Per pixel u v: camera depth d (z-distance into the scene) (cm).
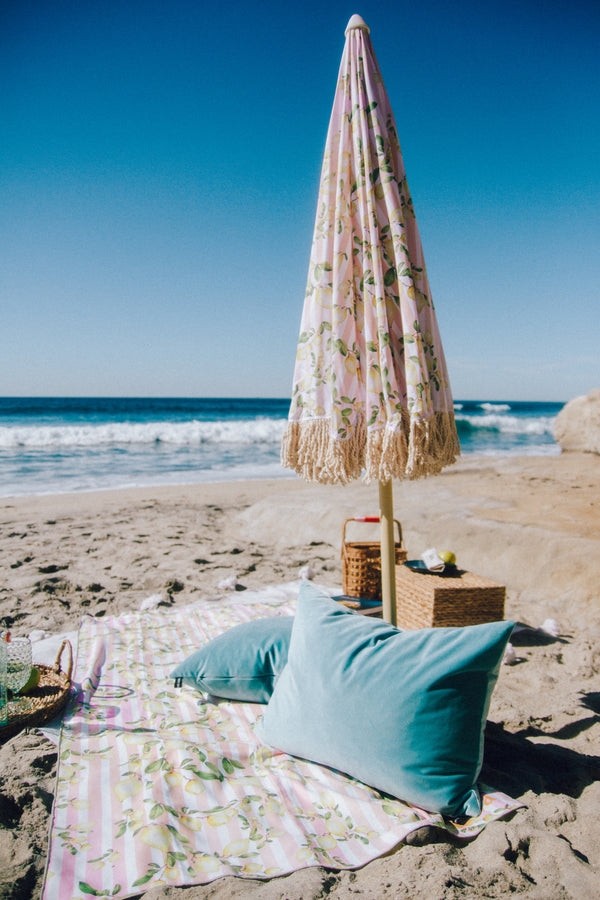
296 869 173
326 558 589
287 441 261
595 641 382
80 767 223
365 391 248
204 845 183
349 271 253
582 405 1299
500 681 326
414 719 198
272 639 273
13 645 278
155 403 7044
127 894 163
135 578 519
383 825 193
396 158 259
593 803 207
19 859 182
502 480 831
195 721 256
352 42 258
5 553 595
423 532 574
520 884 166
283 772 220
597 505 617
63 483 1204
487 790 211
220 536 698
